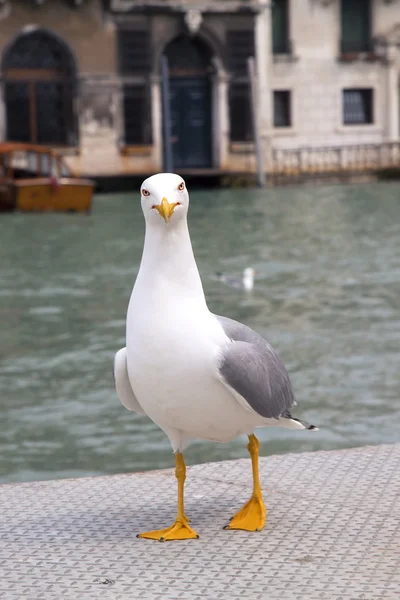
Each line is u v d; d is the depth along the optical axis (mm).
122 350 4594
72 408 12234
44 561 4344
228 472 5457
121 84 42156
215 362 4297
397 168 45781
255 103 42750
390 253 24422
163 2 42250
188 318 4332
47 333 16500
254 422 4504
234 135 44656
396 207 34000
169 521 4789
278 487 5156
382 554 4293
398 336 15680
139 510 4953
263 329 16500
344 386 12883
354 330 16203
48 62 41125
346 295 19328
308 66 45719
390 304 18344
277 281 21062
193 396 4355
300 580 4070
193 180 43906
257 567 4211
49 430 11398
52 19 40844
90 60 41594
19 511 4973
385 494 4992
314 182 45125
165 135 40531
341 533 4535
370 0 46562
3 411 12164
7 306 18812
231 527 4629
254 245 26047
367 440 10828
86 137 41812
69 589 4062
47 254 24781
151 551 4414
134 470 10109
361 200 36500
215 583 4074
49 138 41438
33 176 33375
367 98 47219
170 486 5305
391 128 47344
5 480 9828
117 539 4574
